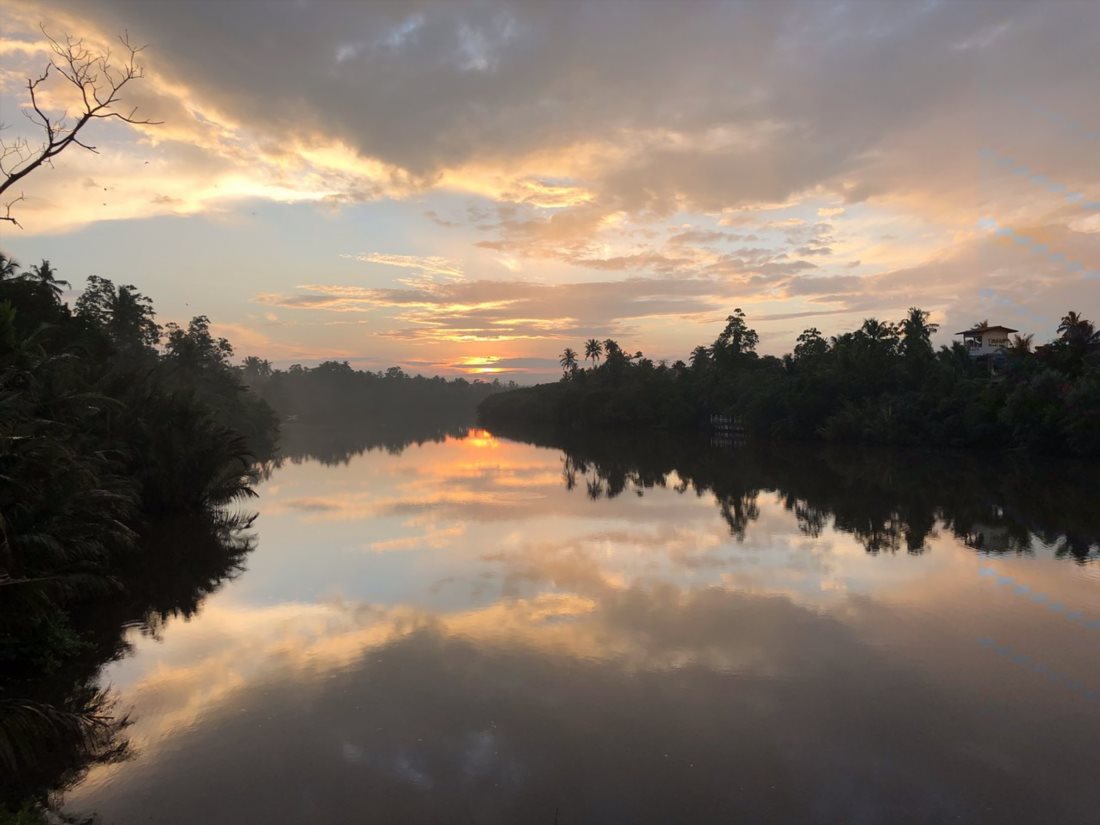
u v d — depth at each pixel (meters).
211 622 14.95
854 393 70.06
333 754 9.28
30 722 8.80
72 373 23.14
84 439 19.64
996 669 12.09
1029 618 14.84
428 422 152.12
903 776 8.70
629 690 11.25
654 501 32.97
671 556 21.02
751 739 9.64
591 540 23.61
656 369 112.94
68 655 12.66
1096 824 7.70
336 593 17.14
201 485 28.16
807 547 22.20
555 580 18.17
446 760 9.12
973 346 84.06
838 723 10.12
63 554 12.69
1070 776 8.70
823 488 37.03
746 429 86.69
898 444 62.53
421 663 12.44
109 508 17.16
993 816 7.86
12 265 33.62
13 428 12.01
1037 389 49.75
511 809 8.02
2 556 9.96
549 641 13.50
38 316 30.92
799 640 13.52
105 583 15.85
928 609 15.48
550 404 126.75
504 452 67.69
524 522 27.36
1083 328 56.16
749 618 14.89
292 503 32.84
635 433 101.00
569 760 9.09
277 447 76.50
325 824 7.76
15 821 7.34
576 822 7.77
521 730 9.92
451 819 7.84
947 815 7.88
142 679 11.83
